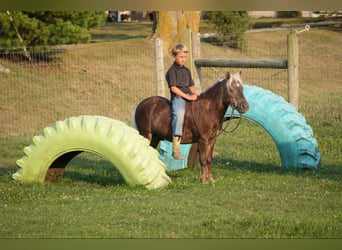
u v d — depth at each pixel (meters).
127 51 26.91
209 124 12.09
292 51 14.92
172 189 11.81
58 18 26.28
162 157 14.12
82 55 26.33
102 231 9.32
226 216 9.91
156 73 16.98
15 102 22.28
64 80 24.27
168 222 9.73
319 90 24.28
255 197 11.14
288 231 9.20
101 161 15.39
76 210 10.50
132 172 11.74
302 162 13.46
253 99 13.61
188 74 12.30
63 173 13.48
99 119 12.15
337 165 14.07
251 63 15.15
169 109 12.46
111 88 23.97
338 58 29.06
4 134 19.69
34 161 12.34
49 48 25.69
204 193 11.45
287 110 13.62
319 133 16.88
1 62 24.91
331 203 10.73
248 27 33.88
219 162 14.67
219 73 24.69
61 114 21.80
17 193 11.58
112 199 11.15
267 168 13.88
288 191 11.57
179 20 26.36
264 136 17.42
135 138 11.95
